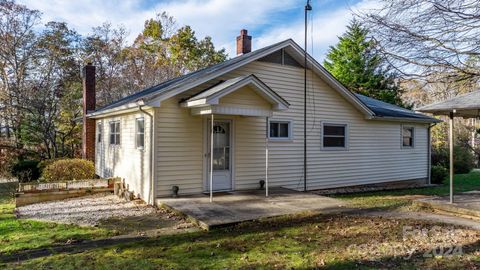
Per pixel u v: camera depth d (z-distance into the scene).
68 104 21.25
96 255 4.93
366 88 23.31
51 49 22.53
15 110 19.89
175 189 8.84
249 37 12.95
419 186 14.05
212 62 31.80
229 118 9.81
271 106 9.32
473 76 4.84
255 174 10.29
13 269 4.39
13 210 8.70
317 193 11.41
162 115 8.73
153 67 26.03
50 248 5.34
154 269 4.36
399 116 13.27
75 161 13.16
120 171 11.28
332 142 12.07
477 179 16.06
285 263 4.51
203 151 9.39
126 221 7.14
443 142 23.39
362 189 12.52
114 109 10.44
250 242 5.45
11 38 21.14
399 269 4.30
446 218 7.05
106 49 25.48
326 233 5.93
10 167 16.62
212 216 6.85
